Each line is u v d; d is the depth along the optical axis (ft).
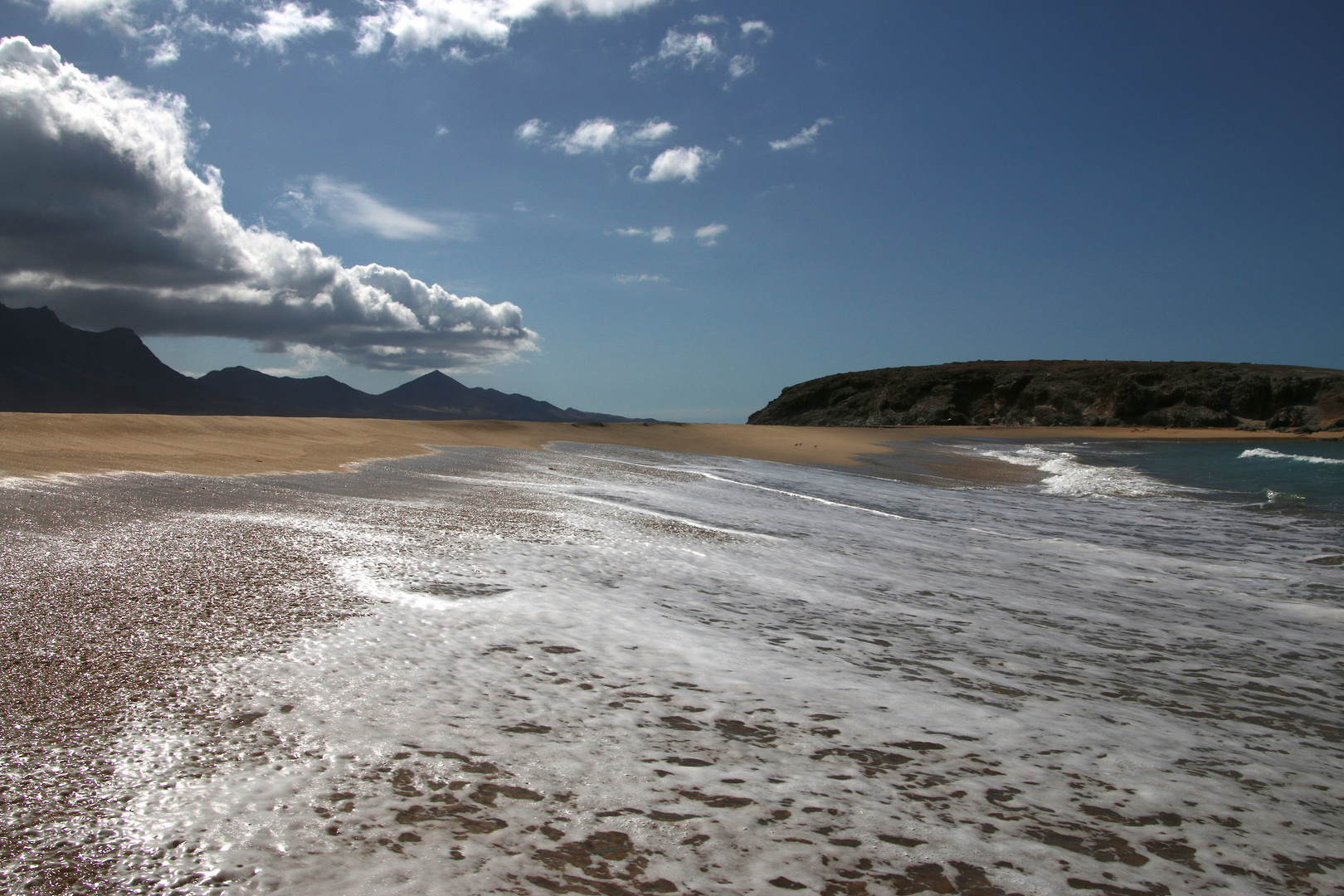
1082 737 11.98
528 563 22.49
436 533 26.48
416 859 7.45
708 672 13.85
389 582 18.89
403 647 14.03
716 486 55.36
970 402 327.88
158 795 8.45
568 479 53.98
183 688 11.51
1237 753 11.79
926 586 23.50
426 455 66.69
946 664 15.55
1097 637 18.58
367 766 9.38
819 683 13.70
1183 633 19.39
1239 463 92.22
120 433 50.80
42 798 8.27
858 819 8.82
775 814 8.80
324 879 7.07
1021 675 15.14
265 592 16.99
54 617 14.30
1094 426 281.74
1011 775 10.36
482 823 8.22
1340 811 9.96
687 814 8.68
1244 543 35.04
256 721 10.49
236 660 12.75
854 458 101.65
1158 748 11.75
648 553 25.80
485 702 11.72
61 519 23.35
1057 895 7.53
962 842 8.47
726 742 10.81
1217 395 271.28
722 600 19.85
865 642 16.78
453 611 16.67
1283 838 9.11
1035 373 322.96
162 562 19.01
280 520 26.40
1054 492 60.13
